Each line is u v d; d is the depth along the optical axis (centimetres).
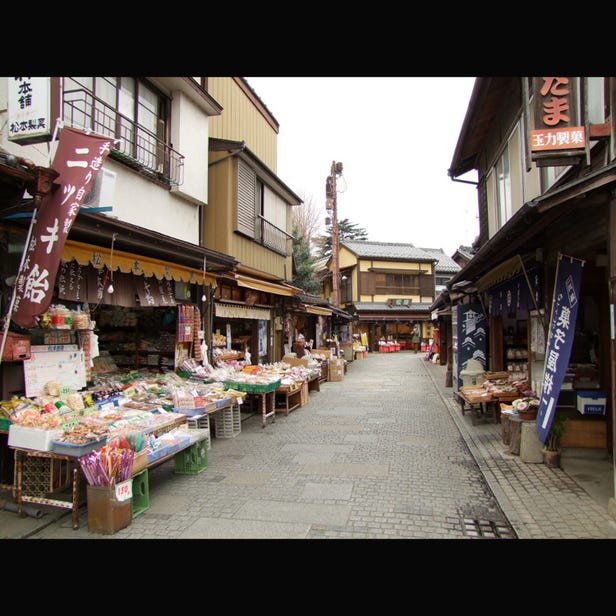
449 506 514
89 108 717
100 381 723
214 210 1148
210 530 455
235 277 963
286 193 1576
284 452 759
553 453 644
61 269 594
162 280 827
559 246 636
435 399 1366
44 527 463
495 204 1079
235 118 1345
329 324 2705
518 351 1155
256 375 1049
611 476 596
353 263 4094
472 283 1203
